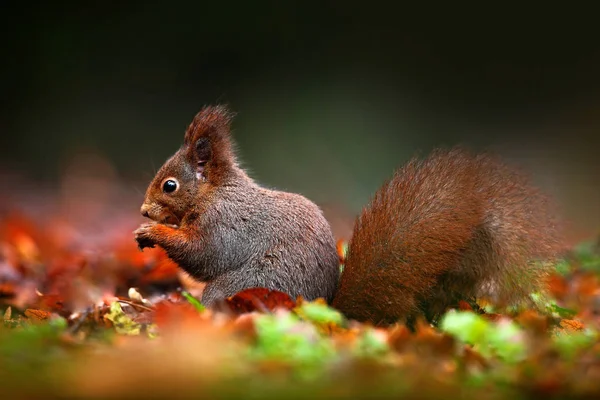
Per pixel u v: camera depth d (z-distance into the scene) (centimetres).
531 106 3566
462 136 3412
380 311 852
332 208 2306
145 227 909
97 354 591
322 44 3462
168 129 3284
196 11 3409
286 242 865
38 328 664
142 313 796
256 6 3428
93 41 3344
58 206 2312
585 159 3275
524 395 540
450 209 853
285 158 3073
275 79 3384
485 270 875
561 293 1095
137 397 498
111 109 3275
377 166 3105
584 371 585
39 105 3256
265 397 496
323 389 512
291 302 770
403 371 564
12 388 507
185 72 3381
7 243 1551
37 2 3312
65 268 1227
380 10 3522
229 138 938
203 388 506
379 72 3459
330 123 3216
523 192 891
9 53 3278
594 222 2423
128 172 3023
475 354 613
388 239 852
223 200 905
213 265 895
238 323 658
